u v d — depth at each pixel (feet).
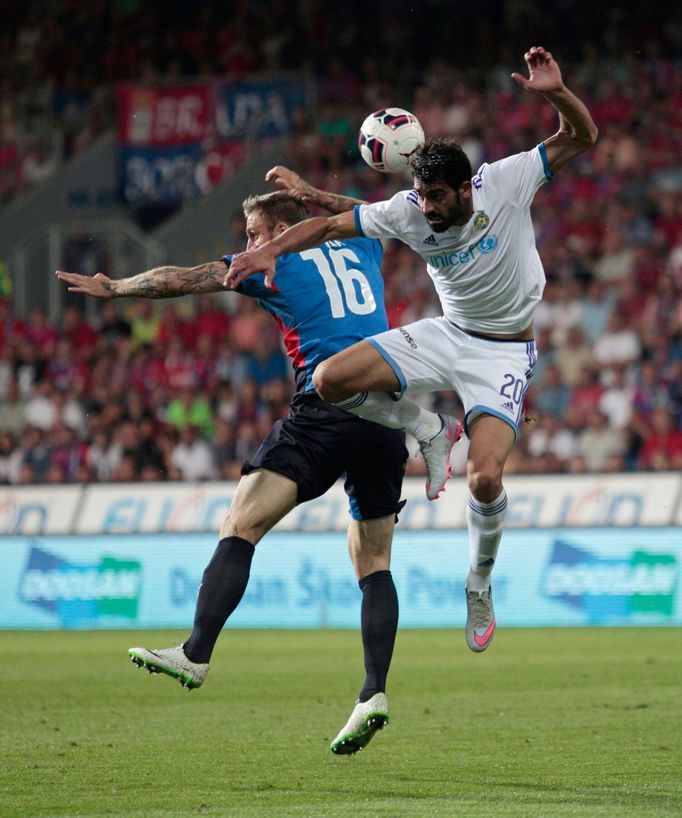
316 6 262.06
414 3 255.09
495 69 246.68
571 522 156.46
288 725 80.74
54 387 209.67
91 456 189.67
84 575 167.02
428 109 238.68
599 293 197.16
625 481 155.63
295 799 56.65
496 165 63.41
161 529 167.53
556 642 132.87
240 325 206.39
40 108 264.31
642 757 66.69
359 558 66.69
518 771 63.41
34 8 280.31
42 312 220.84
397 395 66.13
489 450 64.54
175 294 68.54
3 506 174.70
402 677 105.91
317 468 65.82
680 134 224.94
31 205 248.52
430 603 156.56
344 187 232.32
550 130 229.86
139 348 208.64
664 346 184.65
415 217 62.59
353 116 240.53
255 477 65.62
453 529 156.76
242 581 63.52
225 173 241.76
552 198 218.79
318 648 132.16
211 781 61.57
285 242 60.44
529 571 155.74
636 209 213.46
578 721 79.87
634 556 151.64
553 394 183.73
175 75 266.36
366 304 69.31
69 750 71.15
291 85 241.35
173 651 61.77
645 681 99.66
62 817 52.75
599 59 239.91
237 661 120.67
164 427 190.39
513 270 64.03
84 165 248.93
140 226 251.60
